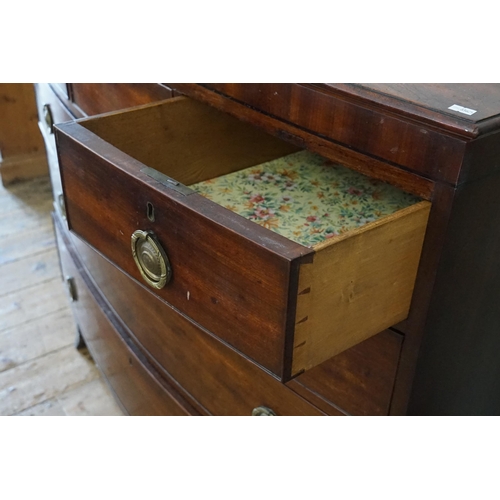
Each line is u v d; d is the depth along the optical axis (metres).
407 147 0.66
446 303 0.71
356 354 0.78
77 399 1.43
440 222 0.65
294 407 0.88
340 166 0.96
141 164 0.72
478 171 0.64
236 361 0.94
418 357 0.72
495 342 0.85
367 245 0.62
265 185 0.91
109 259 0.81
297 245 0.58
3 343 1.57
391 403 0.76
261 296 0.60
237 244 0.60
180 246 0.67
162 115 0.88
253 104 0.81
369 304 0.66
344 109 0.71
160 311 1.07
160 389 1.15
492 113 0.64
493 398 0.94
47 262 1.85
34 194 2.16
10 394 1.43
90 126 0.82
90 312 1.39
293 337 0.59
